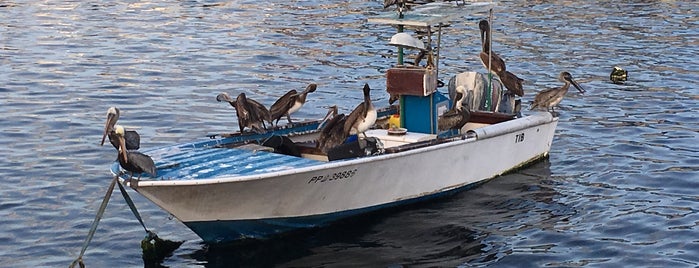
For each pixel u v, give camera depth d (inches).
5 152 1153.4
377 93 1478.8
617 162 1090.1
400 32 968.9
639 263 813.2
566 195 977.5
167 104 1412.4
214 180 788.0
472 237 871.1
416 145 900.6
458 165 951.6
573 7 2225.6
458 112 974.4
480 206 941.2
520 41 1854.1
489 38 1064.8
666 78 1545.3
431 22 936.3
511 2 2292.1
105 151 1160.2
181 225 910.4
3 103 1407.5
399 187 907.4
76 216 937.5
